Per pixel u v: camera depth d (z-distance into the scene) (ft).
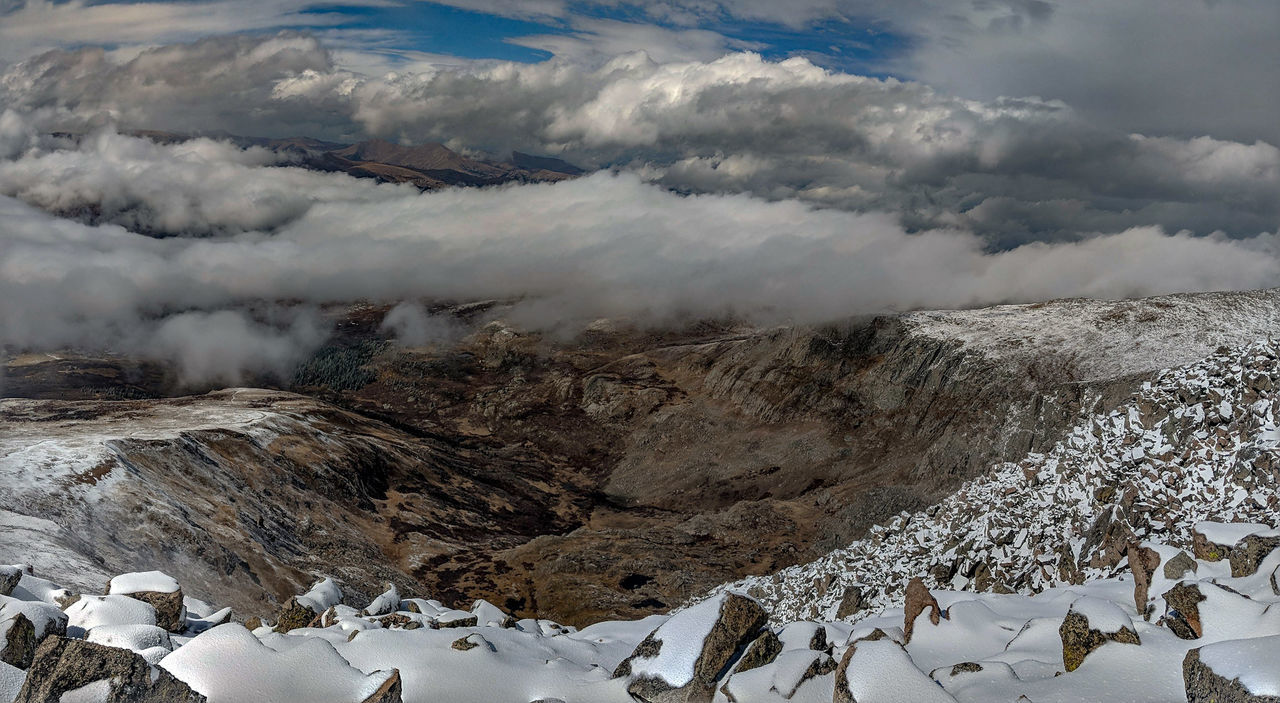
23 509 277.85
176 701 41.70
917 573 111.55
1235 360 99.19
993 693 44.16
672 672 49.57
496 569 426.51
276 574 325.21
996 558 102.37
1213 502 85.76
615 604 367.25
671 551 446.60
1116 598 64.80
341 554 397.39
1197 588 49.34
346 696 43.96
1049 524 100.78
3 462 314.55
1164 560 61.36
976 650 56.54
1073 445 109.81
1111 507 92.22
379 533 473.26
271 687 43.34
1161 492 90.53
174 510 326.44
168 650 48.55
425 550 452.35
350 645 52.13
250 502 406.82
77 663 41.52
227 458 451.94
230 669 43.70
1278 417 87.20
